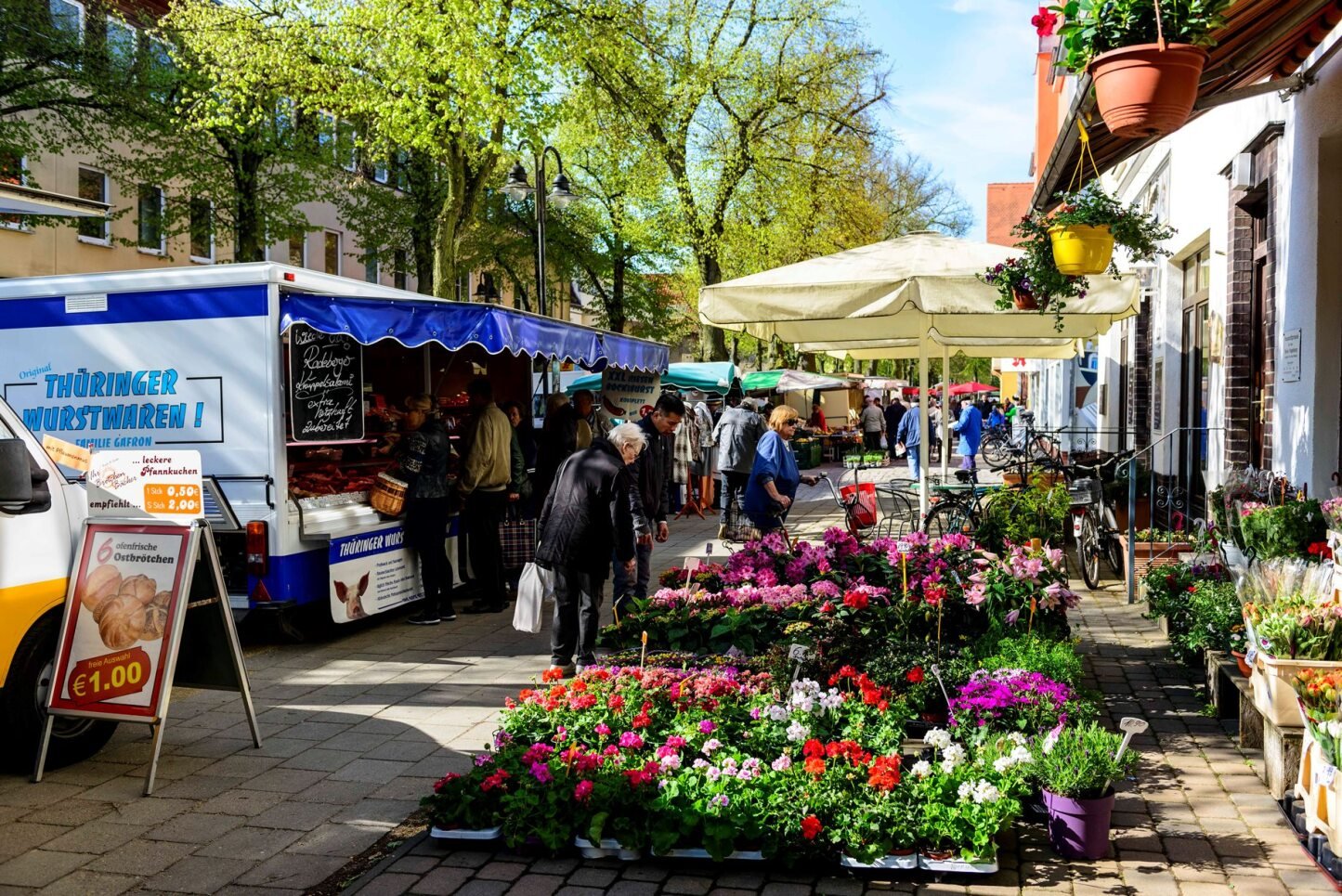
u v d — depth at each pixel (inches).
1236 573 255.9
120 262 1057.5
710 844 163.0
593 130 927.7
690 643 262.8
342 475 372.2
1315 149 307.3
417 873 164.7
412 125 703.7
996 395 2028.8
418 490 363.3
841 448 1439.5
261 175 1042.1
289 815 190.9
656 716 204.7
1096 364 868.0
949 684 222.2
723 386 911.0
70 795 201.8
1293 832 173.6
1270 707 187.5
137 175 961.5
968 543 310.5
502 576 397.4
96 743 223.5
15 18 821.9
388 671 300.0
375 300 329.7
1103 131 306.0
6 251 916.0
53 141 874.1
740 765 178.9
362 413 365.4
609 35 734.5
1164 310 545.6
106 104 869.2
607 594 420.2
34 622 214.2
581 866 166.9
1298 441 321.4
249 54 731.4
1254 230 394.9
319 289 344.2
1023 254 288.2
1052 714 193.9
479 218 1214.3
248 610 325.1
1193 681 269.9
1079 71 223.3
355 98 725.3
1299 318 321.4
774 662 235.3
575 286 1833.2
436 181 1161.4
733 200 1093.8
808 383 1346.0
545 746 189.8
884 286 303.3
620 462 282.0
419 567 379.9
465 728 244.2
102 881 163.9
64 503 221.8
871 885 158.6
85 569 213.6
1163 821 179.5
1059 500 394.9
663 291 1443.2
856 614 250.1
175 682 232.5
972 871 158.4
